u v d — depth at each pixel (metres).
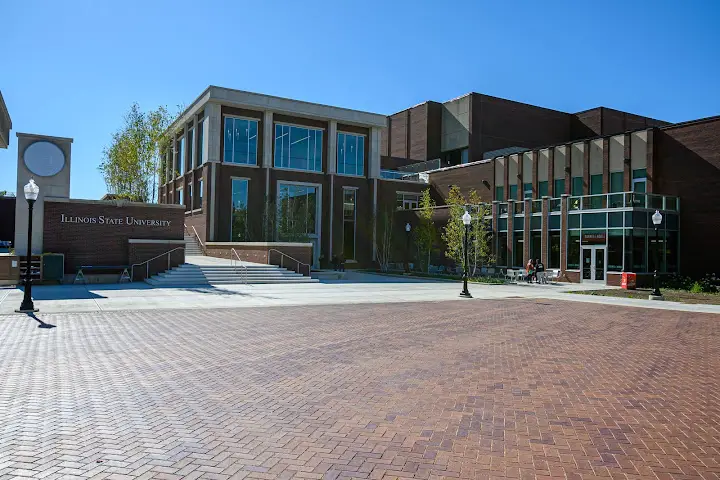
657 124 59.44
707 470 4.98
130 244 25.97
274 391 7.46
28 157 24.41
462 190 47.59
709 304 21.47
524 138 55.72
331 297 21.61
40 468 4.74
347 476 4.71
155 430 5.80
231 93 40.59
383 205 47.81
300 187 44.19
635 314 17.88
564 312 18.12
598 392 7.71
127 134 40.62
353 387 7.72
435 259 43.56
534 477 4.77
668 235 31.52
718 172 29.86
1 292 20.25
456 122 55.00
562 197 34.12
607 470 4.95
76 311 15.38
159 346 10.56
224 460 5.01
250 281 26.94
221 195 40.78
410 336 12.40
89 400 6.86
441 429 6.00
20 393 7.11
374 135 47.44
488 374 8.69
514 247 38.12
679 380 8.55
